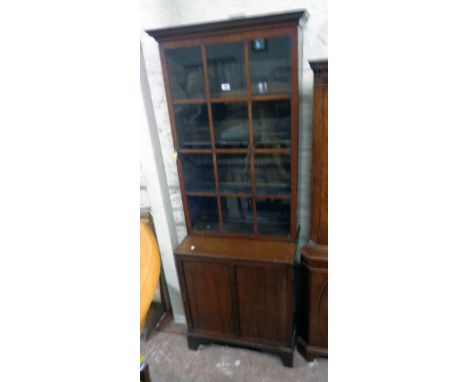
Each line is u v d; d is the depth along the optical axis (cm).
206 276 137
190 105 126
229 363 148
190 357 152
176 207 162
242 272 131
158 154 146
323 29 118
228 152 126
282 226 142
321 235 129
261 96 112
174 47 112
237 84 118
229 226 146
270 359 149
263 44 108
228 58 115
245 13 122
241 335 145
